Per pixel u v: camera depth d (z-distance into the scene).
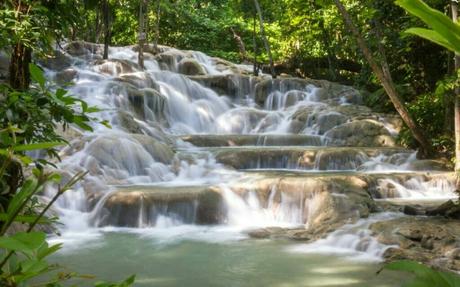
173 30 23.20
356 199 7.39
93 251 5.95
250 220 7.67
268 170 10.09
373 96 15.15
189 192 7.67
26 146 0.99
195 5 25.12
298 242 6.43
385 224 6.31
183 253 5.88
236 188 7.93
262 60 22.25
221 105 15.36
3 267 0.90
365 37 11.74
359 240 6.04
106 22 15.86
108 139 9.12
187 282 4.80
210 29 23.67
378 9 11.32
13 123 2.00
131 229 7.25
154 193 7.55
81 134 9.46
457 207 6.83
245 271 5.16
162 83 14.39
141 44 15.76
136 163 9.17
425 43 12.95
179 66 17.41
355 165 10.41
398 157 10.60
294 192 7.78
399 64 14.01
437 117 11.66
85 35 20.27
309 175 8.77
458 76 8.83
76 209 7.52
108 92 12.47
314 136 12.58
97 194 7.64
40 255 0.90
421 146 10.81
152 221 7.38
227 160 10.12
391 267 0.81
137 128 11.11
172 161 9.71
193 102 14.78
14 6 3.19
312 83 16.47
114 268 5.23
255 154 10.41
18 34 3.02
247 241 6.50
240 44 23.30
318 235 6.57
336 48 18.14
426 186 9.01
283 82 16.20
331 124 13.26
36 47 3.57
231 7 23.56
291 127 13.84
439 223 6.41
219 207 7.64
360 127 12.57
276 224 7.58
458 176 9.02
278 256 5.74
